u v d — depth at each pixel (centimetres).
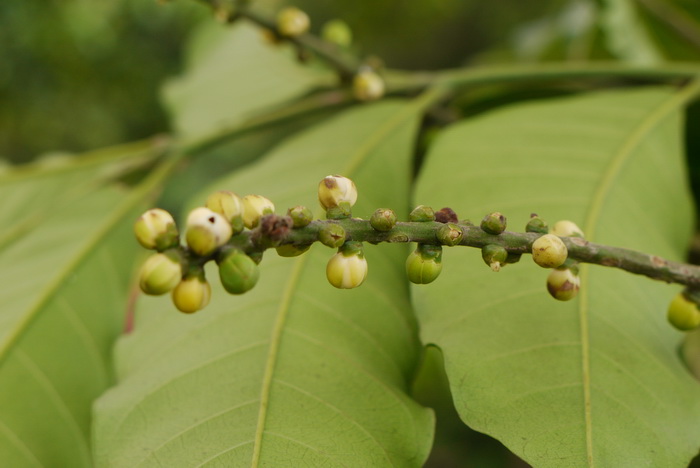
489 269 46
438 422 121
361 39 204
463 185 49
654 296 46
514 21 212
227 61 72
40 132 213
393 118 54
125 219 54
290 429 43
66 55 202
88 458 48
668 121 52
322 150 53
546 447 42
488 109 64
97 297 51
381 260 48
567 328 45
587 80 63
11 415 48
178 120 69
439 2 197
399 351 46
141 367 46
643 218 49
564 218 48
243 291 40
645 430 43
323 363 45
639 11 73
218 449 43
